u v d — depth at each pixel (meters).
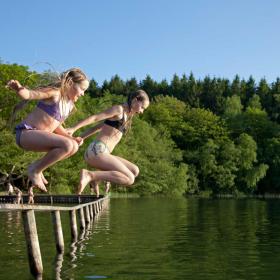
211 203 43.78
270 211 30.86
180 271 9.84
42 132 5.68
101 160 6.34
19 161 39.44
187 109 88.88
